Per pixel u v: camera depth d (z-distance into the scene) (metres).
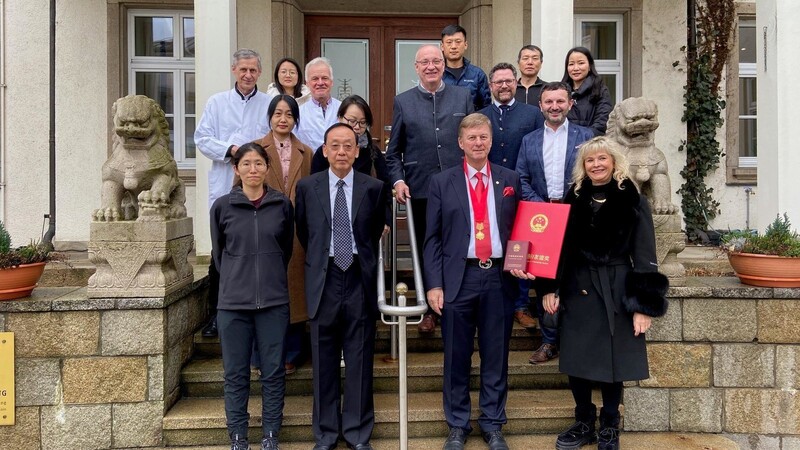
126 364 3.32
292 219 3.25
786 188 4.32
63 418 3.30
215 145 3.80
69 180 6.14
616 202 3.01
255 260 3.10
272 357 3.14
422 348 4.08
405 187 3.47
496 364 3.20
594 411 3.29
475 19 6.56
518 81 4.34
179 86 6.45
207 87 4.70
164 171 3.44
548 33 4.87
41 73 6.04
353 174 3.22
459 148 3.68
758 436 3.62
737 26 6.64
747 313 3.59
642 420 3.60
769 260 3.53
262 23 6.36
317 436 3.18
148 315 3.32
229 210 3.14
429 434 3.45
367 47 6.97
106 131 6.19
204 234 4.80
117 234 3.28
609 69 6.80
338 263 3.13
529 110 3.89
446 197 3.17
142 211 3.31
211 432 3.38
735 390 3.62
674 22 6.62
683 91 6.66
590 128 3.76
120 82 6.22
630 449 3.36
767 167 4.45
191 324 3.86
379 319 4.25
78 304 3.26
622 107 3.62
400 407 2.94
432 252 3.22
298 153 3.61
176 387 3.58
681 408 3.61
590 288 3.07
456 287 3.13
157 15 6.39
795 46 4.29
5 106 6.00
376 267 3.24
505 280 3.16
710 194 6.69
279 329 3.13
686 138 6.68
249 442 3.39
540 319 3.84
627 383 3.61
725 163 6.72
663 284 2.97
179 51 6.43
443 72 4.03
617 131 3.68
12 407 3.27
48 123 6.06
